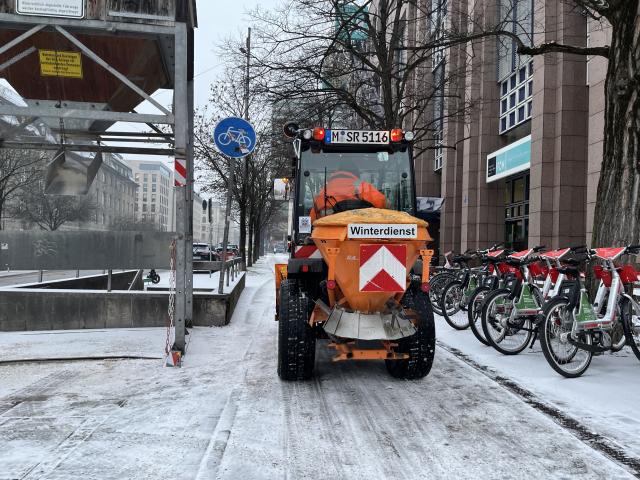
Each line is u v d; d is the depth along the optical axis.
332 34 13.34
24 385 4.87
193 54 7.66
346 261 4.45
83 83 7.79
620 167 6.37
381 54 13.40
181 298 6.04
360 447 3.40
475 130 23.05
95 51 7.11
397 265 4.43
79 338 6.98
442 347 6.79
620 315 5.40
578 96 17.08
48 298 7.65
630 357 5.98
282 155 17.95
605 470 3.06
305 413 4.07
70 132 7.90
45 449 3.34
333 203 5.53
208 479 2.92
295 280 5.05
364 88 16.19
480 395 4.56
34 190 12.39
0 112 5.64
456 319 8.27
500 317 6.27
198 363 5.77
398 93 14.14
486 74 22.31
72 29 6.13
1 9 5.87
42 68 6.88
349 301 4.65
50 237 7.50
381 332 4.56
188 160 7.91
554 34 17.03
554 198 17.47
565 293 5.32
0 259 7.39
